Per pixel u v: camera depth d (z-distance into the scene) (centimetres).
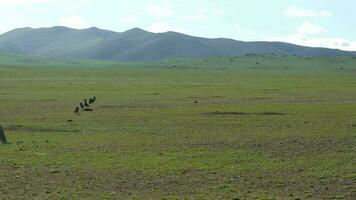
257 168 4016
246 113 8375
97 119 7544
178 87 16050
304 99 11525
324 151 4784
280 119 7512
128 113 8412
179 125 6844
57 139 5531
